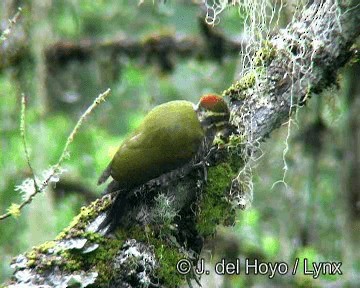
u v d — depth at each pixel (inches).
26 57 533.6
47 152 544.7
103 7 636.7
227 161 293.9
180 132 283.0
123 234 281.6
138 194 287.0
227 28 567.2
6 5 525.7
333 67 295.7
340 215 527.5
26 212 528.4
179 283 284.7
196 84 585.9
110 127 632.4
